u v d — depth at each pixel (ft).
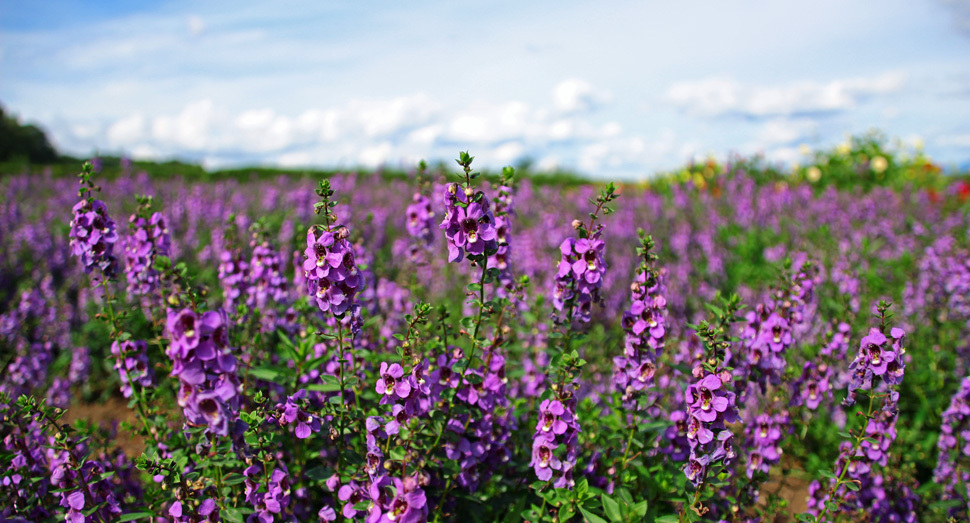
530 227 4.75
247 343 1.80
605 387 2.24
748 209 4.93
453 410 1.53
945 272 2.76
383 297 2.26
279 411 1.50
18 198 5.78
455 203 1.44
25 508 1.49
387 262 3.75
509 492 1.70
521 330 2.06
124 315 1.70
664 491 1.63
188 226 4.37
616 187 1.55
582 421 1.81
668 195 6.91
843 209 5.01
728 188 6.07
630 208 5.22
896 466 1.85
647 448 1.65
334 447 1.67
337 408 1.56
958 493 1.80
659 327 1.58
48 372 2.61
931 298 2.76
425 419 1.49
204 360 1.26
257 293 2.00
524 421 1.84
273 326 1.98
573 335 1.68
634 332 1.59
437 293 3.16
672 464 1.65
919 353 2.46
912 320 2.72
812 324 2.41
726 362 1.68
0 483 1.51
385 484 1.38
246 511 1.44
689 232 4.37
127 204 4.90
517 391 2.04
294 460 1.66
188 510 1.41
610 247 4.20
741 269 3.94
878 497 1.74
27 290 2.76
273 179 8.79
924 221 4.72
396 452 1.44
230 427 1.38
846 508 1.74
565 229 4.20
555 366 1.56
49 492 1.53
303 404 1.52
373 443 1.44
